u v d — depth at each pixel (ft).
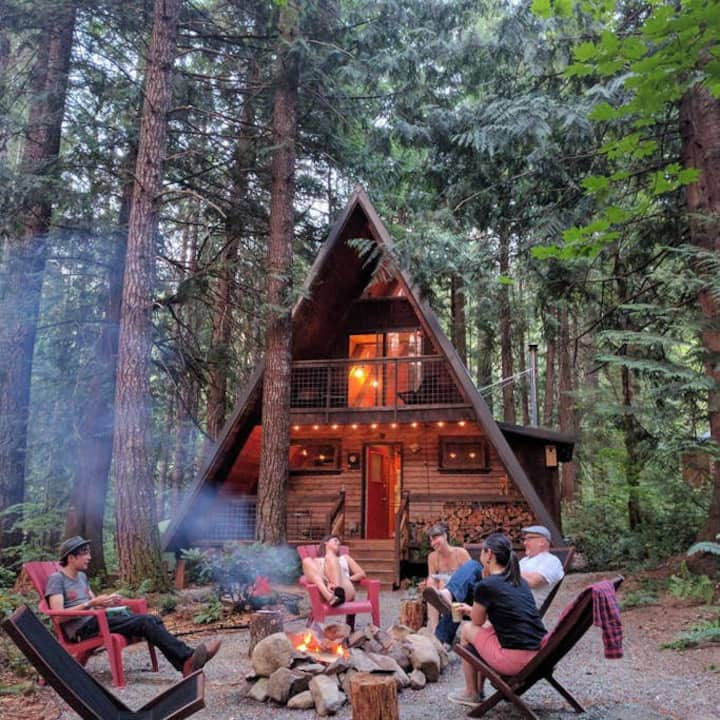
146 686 15.38
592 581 30.40
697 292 26.48
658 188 14.65
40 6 35.19
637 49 11.89
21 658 16.42
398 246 33.99
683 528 33.30
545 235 31.94
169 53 33.91
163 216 41.37
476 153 35.53
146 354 31.24
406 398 45.70
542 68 32.19
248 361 49.34
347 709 13.25
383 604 29.50
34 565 16.75
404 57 35.42
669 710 12.53
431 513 43.55
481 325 46.32
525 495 35.78
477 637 12.87
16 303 36.96
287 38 35.19
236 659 18.35
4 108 37.63
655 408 26.48
